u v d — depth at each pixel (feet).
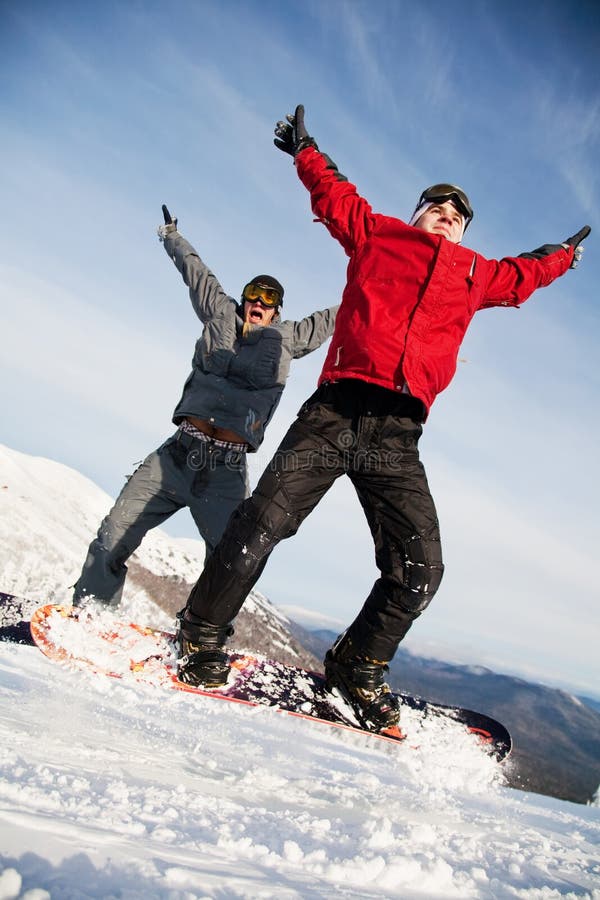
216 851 3.72
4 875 2.42
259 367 11.28
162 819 4.13
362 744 8.89
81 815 3.72
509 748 9.32
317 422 7.95
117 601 11.37
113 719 8.30
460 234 8.64
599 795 40.96
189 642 8.47
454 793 9.09
